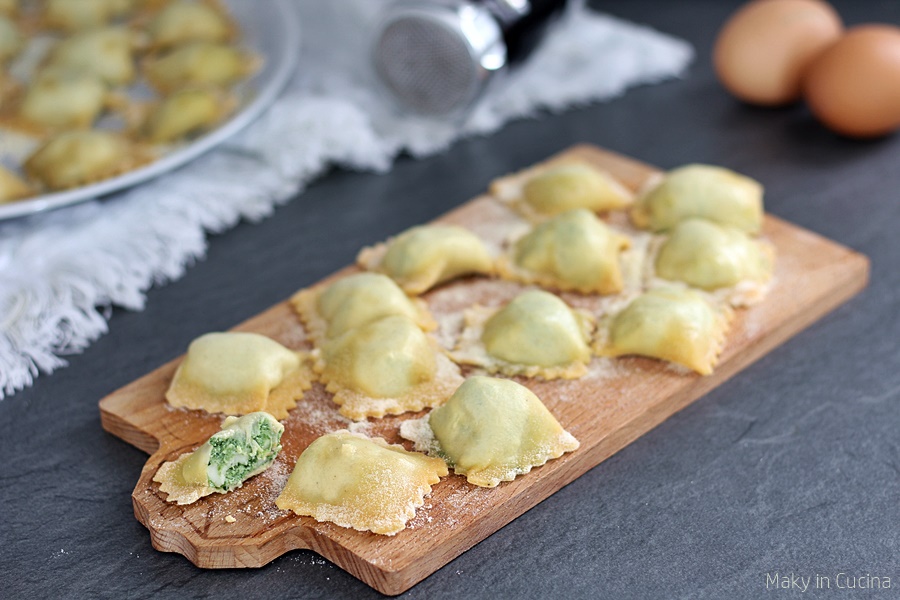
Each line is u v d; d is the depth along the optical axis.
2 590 0.47
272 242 0.62
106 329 0.57
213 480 0.48
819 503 0.50
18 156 0.63
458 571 0.47
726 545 0.48
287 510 0.48
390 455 0.48
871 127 0.66
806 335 0.56
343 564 0.47
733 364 0.54
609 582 0.47
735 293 0.56
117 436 0.52
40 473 0.51
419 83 0.66
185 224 0.61
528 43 0.66
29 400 0.54
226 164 0.65
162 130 0.63
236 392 0.51
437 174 0.66
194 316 0.58
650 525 0.49
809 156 0.67
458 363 0.53
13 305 0.57
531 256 0.57
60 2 0.69
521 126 0.70
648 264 0.57
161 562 0.48
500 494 0.48
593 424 0.51
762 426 0.52
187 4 0.69
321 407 0.52
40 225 0.60
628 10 0.80
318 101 0.66
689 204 0.59
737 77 0.69
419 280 0.56
